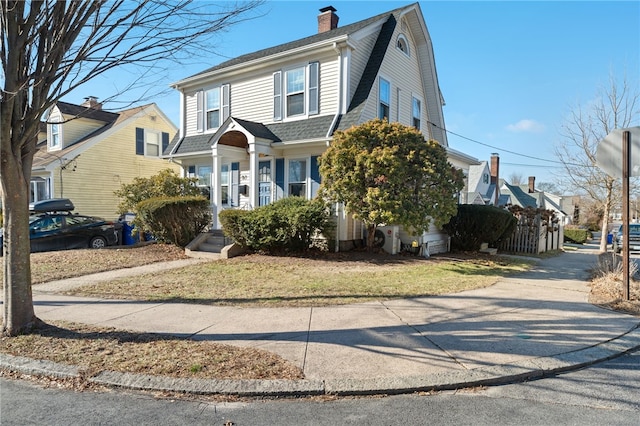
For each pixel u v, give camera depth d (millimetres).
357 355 4250
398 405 3334
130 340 4633
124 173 21844
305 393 3479
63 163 19172
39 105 4793
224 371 3807
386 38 13961
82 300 6703
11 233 4848
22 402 3367
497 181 35219
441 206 10242
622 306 6246
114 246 13977
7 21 4508
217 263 10375
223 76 15672
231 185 15648
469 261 11414
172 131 24188
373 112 13289
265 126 14156
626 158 6766
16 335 4781
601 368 4094
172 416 3135
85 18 4770
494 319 5598
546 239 15656
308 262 10352
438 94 17219
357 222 12820
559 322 5461
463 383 3652
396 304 6387
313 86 13250
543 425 3020
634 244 16391
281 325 5285
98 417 3117
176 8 5062
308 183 13227
